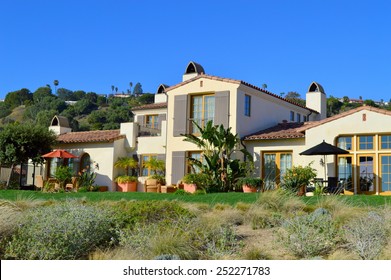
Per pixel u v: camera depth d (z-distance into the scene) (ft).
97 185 93.71
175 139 87.71
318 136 75.56
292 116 101.19
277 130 85.15
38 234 32.73
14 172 104.53
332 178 69.46
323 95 112.68
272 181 80.38
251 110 86.33
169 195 63.62
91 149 96.07
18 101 319.06
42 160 95.76
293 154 79.10
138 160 94.38
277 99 93.97
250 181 74.59
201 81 86.33
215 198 55.67
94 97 296.10
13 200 55.26
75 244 33.27
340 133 73.87
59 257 31.60
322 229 34.37
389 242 32.63
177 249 31.68
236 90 82.64
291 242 33.04
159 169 89.76
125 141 96.17
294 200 46.80
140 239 32.83
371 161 71.87
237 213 43.01
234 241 34.91
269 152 81.87
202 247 33.81
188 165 86.12
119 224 37.37
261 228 40.06
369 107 72.33
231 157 81.66
